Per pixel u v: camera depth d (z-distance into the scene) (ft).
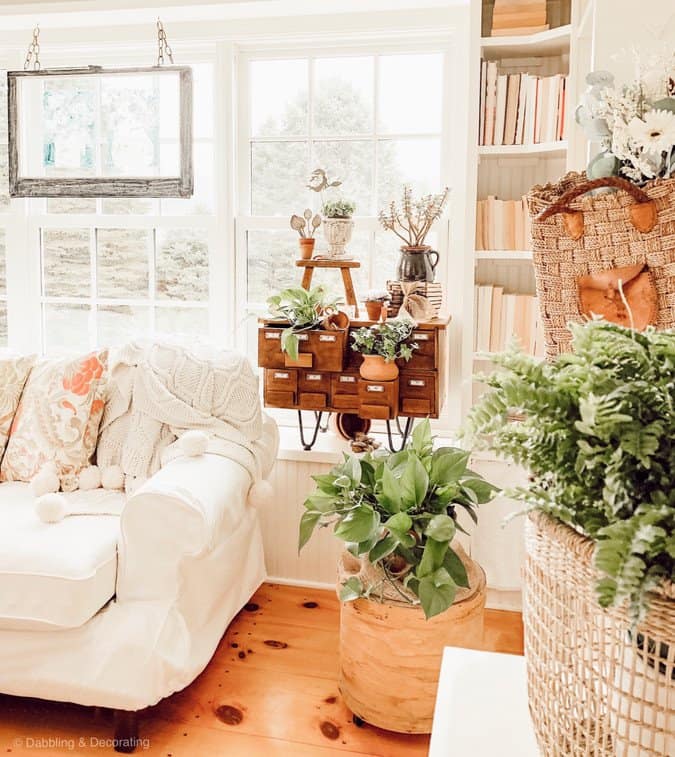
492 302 9.04
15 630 6.38
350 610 6.57
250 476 8.07
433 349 8.55
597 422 2.09
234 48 10.14
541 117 8.60
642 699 2.14
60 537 6.72
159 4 9.66
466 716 3.01
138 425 8.23
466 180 8.78
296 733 6.65
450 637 6.27
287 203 10.41
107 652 6.25
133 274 10.88
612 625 2.19
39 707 7.07
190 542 6.57
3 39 10.71
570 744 2.38
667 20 6.02
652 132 4.33
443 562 6.14
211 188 10.55
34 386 8.53
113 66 10.70
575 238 4.35
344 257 9.18
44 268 11.14
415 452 6.77
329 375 8.78
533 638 2.58
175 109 10.32
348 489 6.59
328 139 10.18
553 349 4.55
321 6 9.52
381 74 9.97
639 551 1.87
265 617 8.67
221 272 10.48
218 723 6.77
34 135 10.82
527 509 2.47
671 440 2.15
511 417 3.14
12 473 8.36
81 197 10.60
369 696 6.49
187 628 6.73
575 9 8.21
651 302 4.28
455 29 9.50
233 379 8.57
